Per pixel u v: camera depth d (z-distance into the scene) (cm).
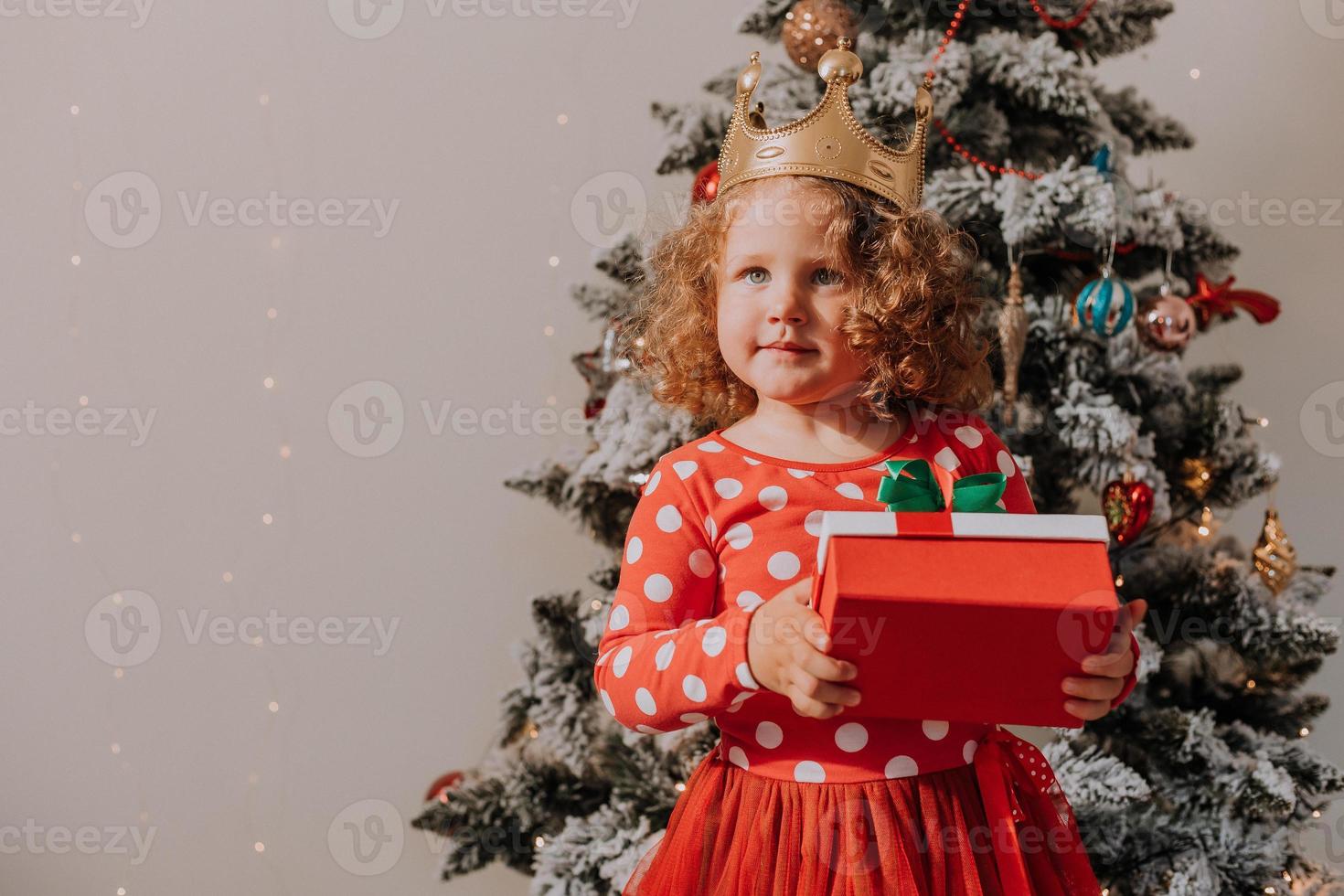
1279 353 173
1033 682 69
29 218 174
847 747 82
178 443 175
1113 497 129
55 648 175
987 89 134
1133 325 134
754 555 87
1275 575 136
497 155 175
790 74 135
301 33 174
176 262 175
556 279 175
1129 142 143
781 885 79
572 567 176
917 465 80
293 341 175
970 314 106
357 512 176
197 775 175
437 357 175
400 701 176
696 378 107
